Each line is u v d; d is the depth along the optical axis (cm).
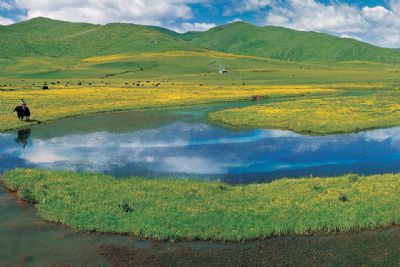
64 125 5297
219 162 3475
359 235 2005
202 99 7981
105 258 1777
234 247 1888
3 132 4803
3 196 2552
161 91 9831
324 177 2969
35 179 2816
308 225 2078
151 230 2009
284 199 2422
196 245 1906
